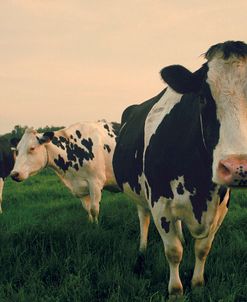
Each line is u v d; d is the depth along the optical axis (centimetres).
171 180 315
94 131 619
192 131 301
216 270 353
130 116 454
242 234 434
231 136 254
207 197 305
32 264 379
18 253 393
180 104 322
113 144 624
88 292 325
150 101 407
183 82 279
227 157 250
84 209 639
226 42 276
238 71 262
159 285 343
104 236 420
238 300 320
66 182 619
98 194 593
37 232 427
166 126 324
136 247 416
